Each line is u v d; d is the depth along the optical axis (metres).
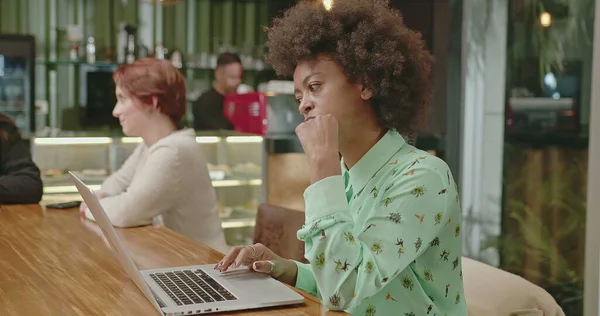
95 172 4.19
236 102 5.26
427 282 1.52
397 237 1.41
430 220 1.43
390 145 1.56
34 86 5.49
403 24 1.61
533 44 4.07
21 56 5.42
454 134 4.65
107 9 6.82
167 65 2.89
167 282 1.66
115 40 6.85
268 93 5.08
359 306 1.52
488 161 4.41
